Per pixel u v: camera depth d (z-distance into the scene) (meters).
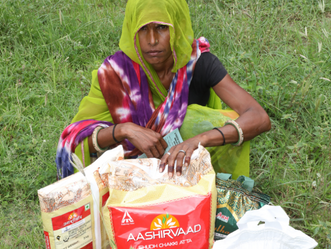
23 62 3.84
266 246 1.69
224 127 2.15
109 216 1.71
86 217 1.76
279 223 1.66
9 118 3.22
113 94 2.33
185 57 2.22
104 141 2.21
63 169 2.33
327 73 3.60
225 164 2.37
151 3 2.03
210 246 1.82
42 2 4.77
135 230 1.70
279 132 3.09
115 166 1.73
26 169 2.82
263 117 2.21
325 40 3.96
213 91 2.54
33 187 2.68
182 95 2.31
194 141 1.99
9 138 3.10
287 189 2.56
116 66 2.30
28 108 3.41
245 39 4.10
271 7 4.64
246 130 2.16
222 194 1.96
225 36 4.17
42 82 3.72
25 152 2.94
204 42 2.36
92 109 2.39
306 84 3.05
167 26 2.08
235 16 4.55
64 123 3.19
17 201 2.57
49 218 1.66
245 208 1.94
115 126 2.19
